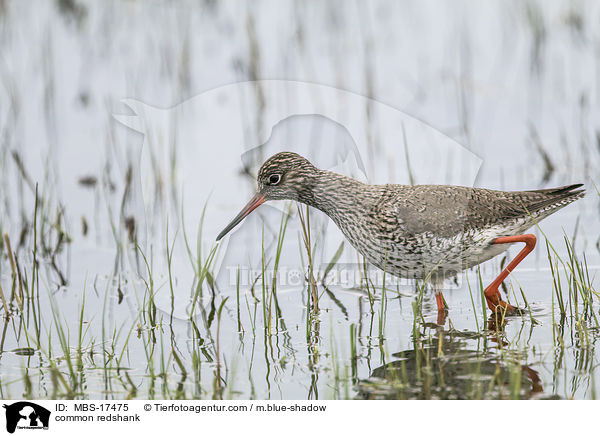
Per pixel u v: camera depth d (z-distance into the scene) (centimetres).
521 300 1273
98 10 2703
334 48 2402
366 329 1195
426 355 1095
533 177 1741
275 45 2414
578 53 2325
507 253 1448
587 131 1922
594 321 1172
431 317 1232
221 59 2338
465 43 2391
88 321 1246
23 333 1209
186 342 1170
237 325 1224
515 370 1030
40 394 1023
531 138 1902
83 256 1491
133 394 1019
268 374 1063
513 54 2341
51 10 2700
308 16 2611
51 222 1603
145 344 1167
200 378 1055
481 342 1130
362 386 1019
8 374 1078
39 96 2184
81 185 1772
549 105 2069
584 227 1517
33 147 1934
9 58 2378
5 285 1383
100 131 2012
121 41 2492
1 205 1692
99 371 1083
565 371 1031
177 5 2734
